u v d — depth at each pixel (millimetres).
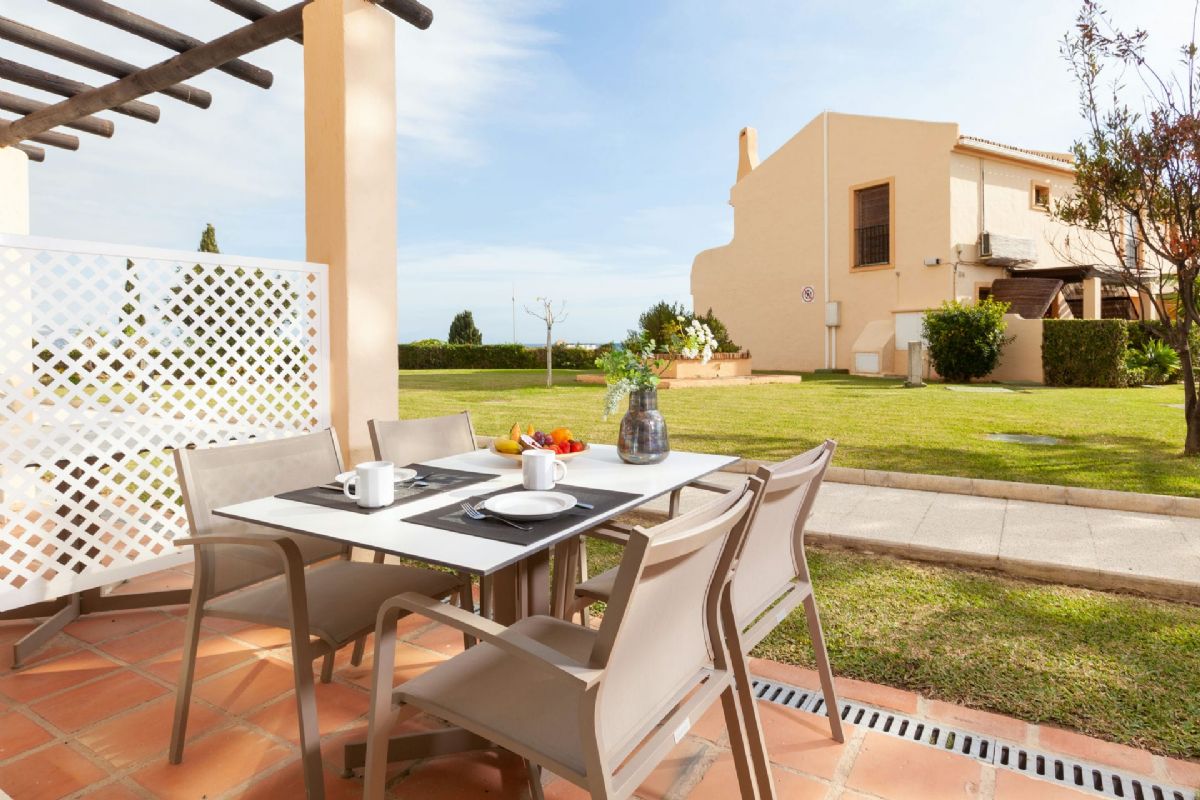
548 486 2309
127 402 3436
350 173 4223
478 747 1982
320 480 2729
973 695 2432
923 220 16922
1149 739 2146
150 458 3523
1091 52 6301
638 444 2766
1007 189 17359
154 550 3727
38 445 3098
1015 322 15469
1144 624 3027
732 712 1730
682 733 1528
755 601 1956
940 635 2922
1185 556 3750
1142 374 14297
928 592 3432
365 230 4328
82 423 3254
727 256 21750
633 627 1345
